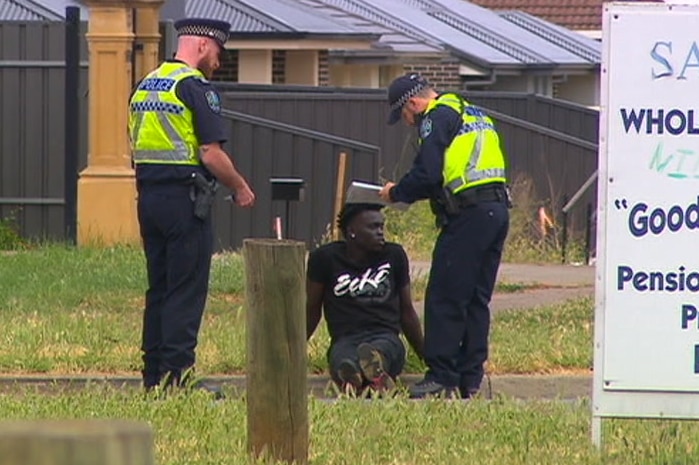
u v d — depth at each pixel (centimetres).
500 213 3659
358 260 3716
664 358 2789
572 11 17800
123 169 6519
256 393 2741
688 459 2822
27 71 7012
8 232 6750
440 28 13338
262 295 2719
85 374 3800
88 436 1239
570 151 8394
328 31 10369
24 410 3216
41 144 7031
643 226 2769
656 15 2739
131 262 5647
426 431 3089
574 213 8188
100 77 6512
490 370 3959
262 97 8062
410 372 3856
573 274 6016
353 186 3734
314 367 3900
